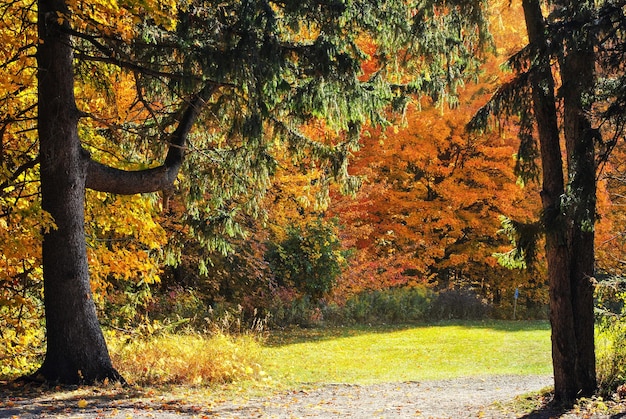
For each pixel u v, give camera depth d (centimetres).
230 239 2280
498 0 1162
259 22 1036
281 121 1336
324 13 1100
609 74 957
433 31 1164
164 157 1340
